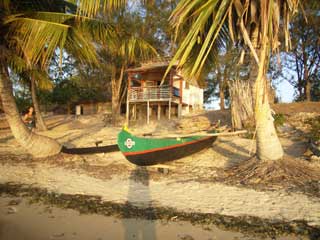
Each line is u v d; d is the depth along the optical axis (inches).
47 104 1300.4
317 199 199.8
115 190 239.3
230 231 154.2
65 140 544.1
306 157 329.4
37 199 209.0
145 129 659.4
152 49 363.9
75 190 237.6
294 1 176.4
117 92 818.8
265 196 212.1
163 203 203.5
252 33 238.7
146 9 650.2
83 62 318.7
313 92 1088.2
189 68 272.7
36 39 244.5
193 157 386.0
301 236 146.6
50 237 146.7
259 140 265.6
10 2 291.4
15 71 344.2
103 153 413.7
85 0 193.8
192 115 786.8
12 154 412.2
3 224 162.9
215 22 154.7
